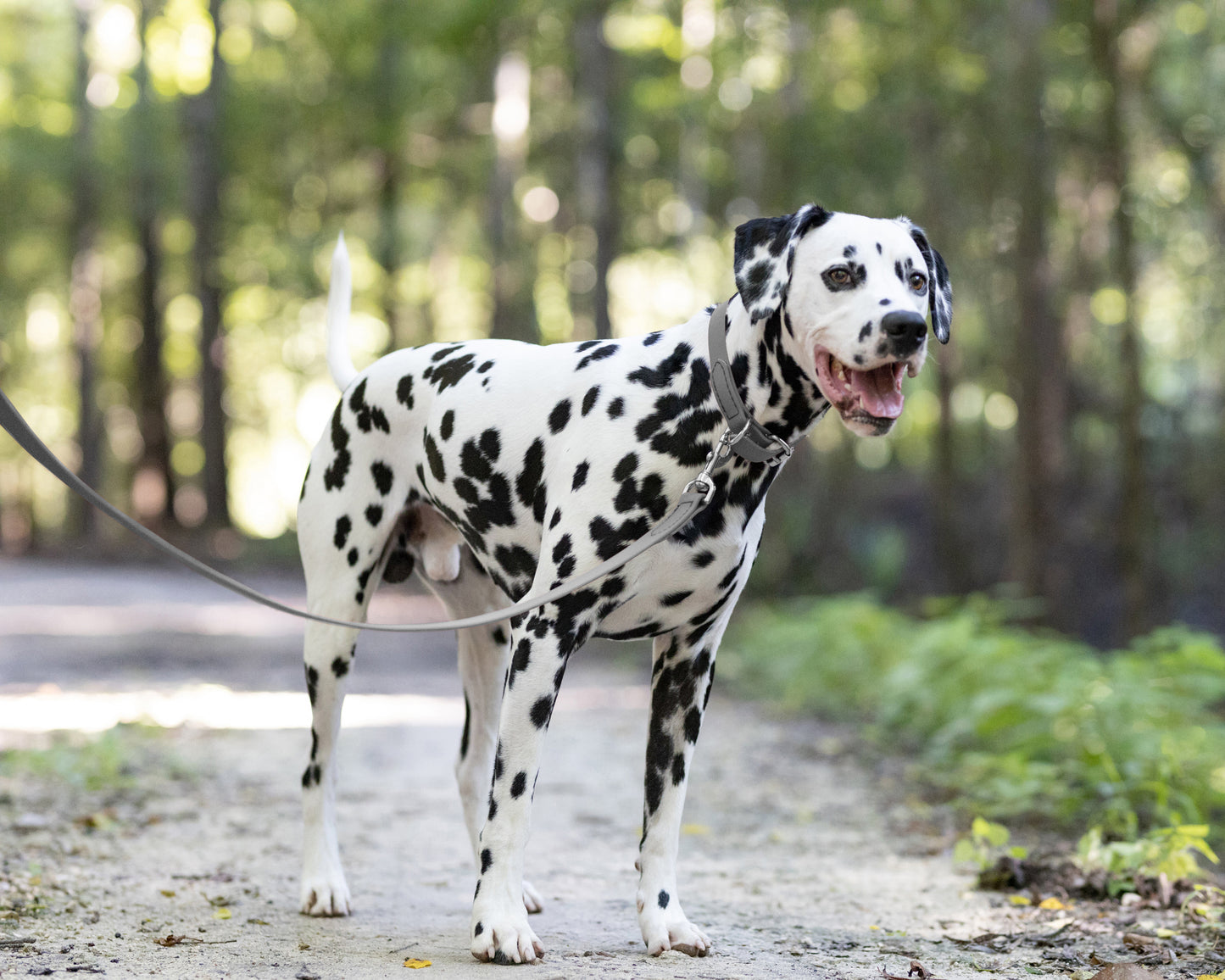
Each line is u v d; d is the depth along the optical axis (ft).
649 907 11.48
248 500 142.00
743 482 11.07
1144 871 14.34
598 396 11.34
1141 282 54.85
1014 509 41.47
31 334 124.98
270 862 14.79
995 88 43.52
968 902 13.78
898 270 10.27
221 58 83.61
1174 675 21.40
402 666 36.94
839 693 31.50
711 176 68.74
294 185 90.99
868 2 48.34
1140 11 39.93
